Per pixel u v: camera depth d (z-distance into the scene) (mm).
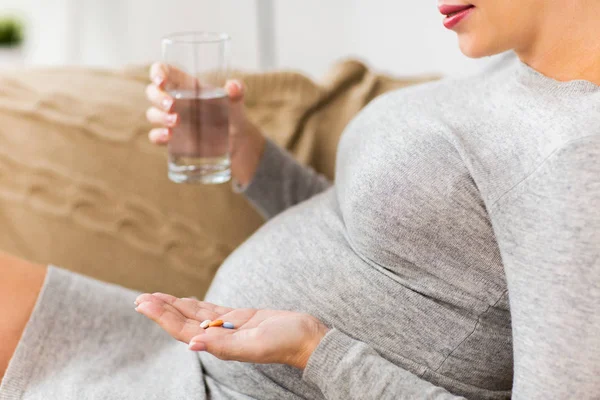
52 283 1064
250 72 1500
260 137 1312
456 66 1975
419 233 893
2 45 2924
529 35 898
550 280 751
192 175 1107
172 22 2844
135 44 2893
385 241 906
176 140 1101
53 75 1495
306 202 1115
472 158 867
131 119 1408
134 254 1354
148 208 1367
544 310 751
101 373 1005
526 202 792
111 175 1373
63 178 1360
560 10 874
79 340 1045
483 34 890
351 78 1533
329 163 1457
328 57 2502
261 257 1010
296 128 1452
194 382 968
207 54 1087
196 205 1384
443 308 909
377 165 928
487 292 899
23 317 1034
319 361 828
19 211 1351
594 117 792
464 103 969
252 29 2701
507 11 875
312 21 2510
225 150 1120
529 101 876
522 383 762
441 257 899
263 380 955
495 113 905
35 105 1402
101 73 1546
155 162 1386
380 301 914
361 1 2309
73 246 1343
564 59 894
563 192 753
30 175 1359
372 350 854
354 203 934
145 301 834
